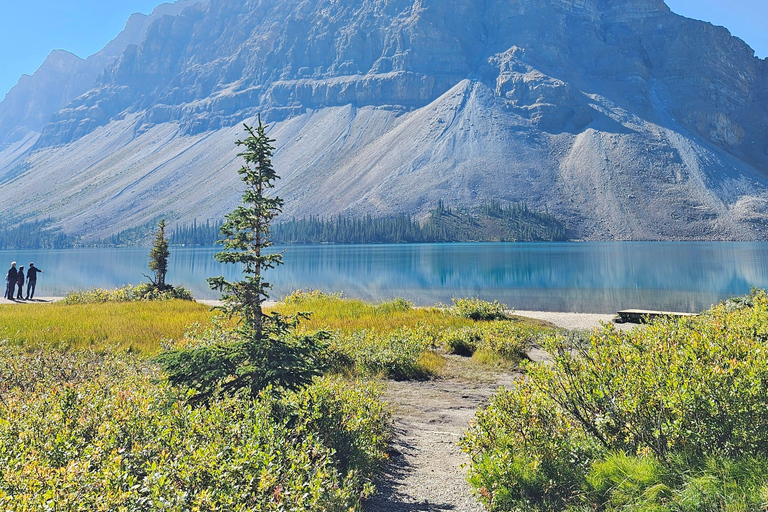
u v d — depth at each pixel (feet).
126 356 42.42
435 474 22.36
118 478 12.96
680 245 595.88
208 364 22.35
